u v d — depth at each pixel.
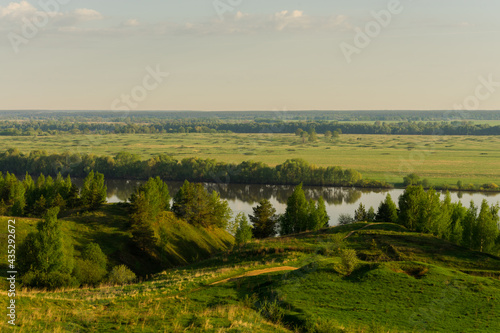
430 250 52.56
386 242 56.69
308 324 28.30
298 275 37.66
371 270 37.38
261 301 33.28
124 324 26.50
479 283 35.12
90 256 59.22
